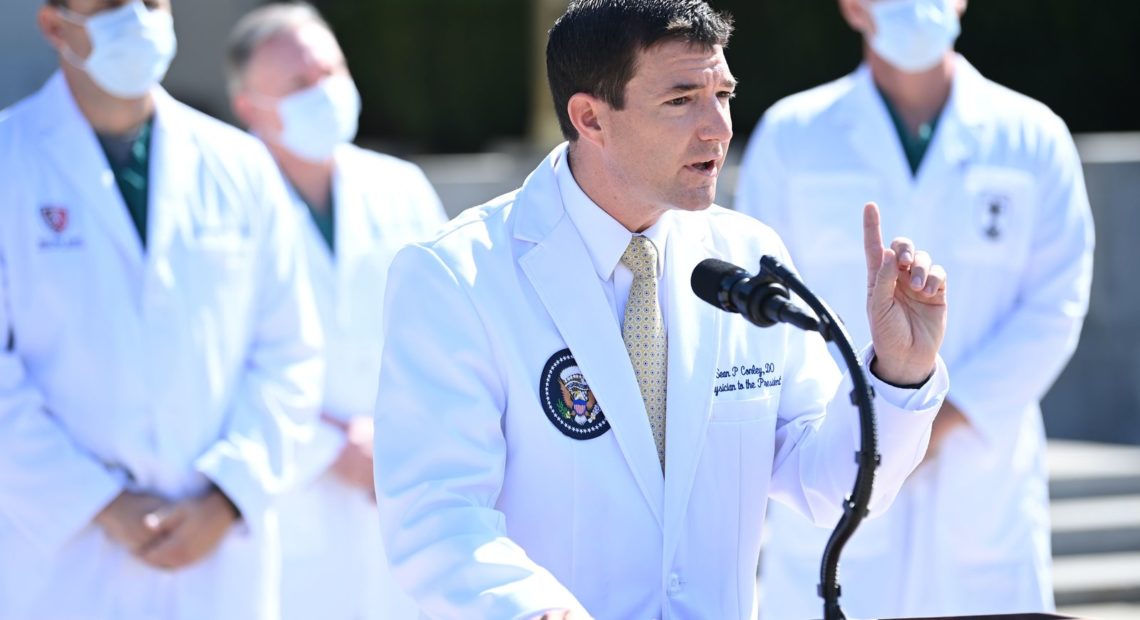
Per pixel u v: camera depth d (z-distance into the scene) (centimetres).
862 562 1573
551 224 955
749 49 4172
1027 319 1586
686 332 953
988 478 1567
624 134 911
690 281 919
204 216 1416
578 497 924
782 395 1006
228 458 1393
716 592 955
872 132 1619
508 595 845
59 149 1370
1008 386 1559
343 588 1678
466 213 985
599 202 951
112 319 1353
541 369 930
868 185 1611
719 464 955
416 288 937
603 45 906
